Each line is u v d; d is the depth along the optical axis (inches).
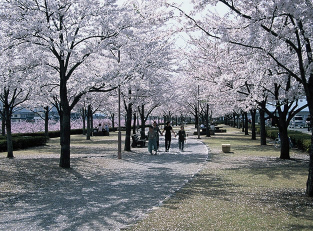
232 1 315.9
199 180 390.0
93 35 523.2
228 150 737.0
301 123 2010.3
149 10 488.7
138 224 215.6
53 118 2393.0
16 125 1675.7
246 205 260.8
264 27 305.4
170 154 730.8
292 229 197.2
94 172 481.7
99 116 3353.8
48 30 424.5
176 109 2226.9
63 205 282.7
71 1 471.5
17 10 445.1
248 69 456.4
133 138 959.6
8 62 500.4
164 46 717.3
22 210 268.8
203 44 657.6
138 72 604.1
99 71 644.1
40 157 677.9
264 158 614.9
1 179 415.2
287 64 445.1
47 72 629.3
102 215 244.2
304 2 274.5
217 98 781.3
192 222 216.1
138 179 415.5
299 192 307.3
